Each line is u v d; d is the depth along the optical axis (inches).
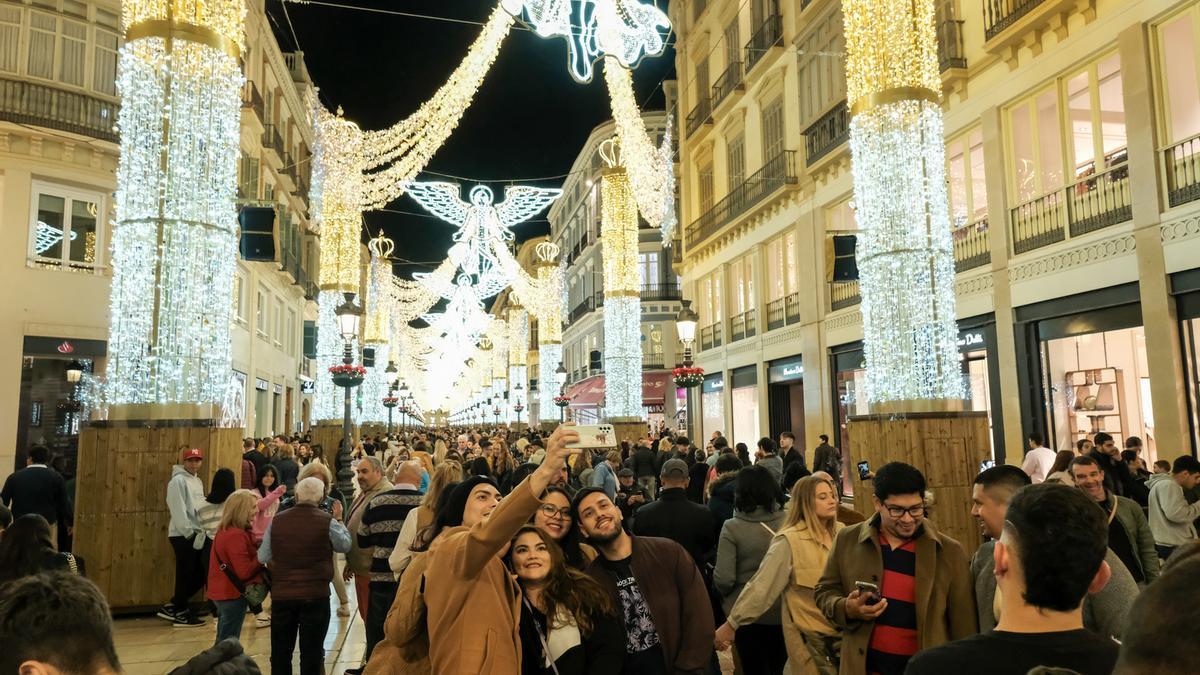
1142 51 428.8
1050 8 477.1
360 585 273.4
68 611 63.7
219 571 239.8
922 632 125.8
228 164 366.3
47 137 653.9
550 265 1016.9
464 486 148.6
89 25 687.7
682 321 607.8
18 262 644.7
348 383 516.4
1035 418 509.0
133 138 350.0
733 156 943.0
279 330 1194.6
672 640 142.2
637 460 526.0
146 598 335.3
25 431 650.2
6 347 636.1
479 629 108.4
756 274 871.1
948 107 587.8
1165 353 415.2
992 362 546.6
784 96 808.9
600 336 1643.7
